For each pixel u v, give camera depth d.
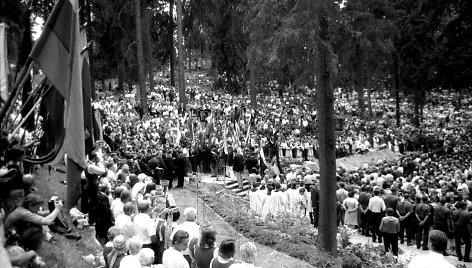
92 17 43.19
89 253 10.07
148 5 47.81
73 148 7.21
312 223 20.31
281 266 13.45
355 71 44.12
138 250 7.16
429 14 42.12
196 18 47.31
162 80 68.31
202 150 26.80
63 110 7.72
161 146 26.61
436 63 40.91
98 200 10.74
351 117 60.28
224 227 16.98
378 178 21.20
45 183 13.92
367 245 15.77
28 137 10.96
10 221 6.32
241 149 26.45
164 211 10.11
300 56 14.47
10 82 9.80
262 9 14.07
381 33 37.09
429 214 17.03
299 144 36.28
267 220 17.64
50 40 7.07
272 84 66.56
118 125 30.20
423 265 6.13
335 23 14.52
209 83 69.50
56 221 10.45
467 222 15.74
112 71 46.56
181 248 6.98
